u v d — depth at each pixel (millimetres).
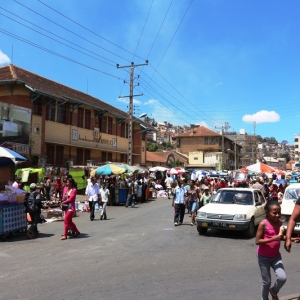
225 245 10711
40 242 10969
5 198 11539
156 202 27531
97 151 36531
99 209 20734
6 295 5949
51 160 29281
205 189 16109
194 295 5938
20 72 28203
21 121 24078
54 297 5816
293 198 13000
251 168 28328
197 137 79562
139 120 46531
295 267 8023
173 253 9398
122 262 8305
